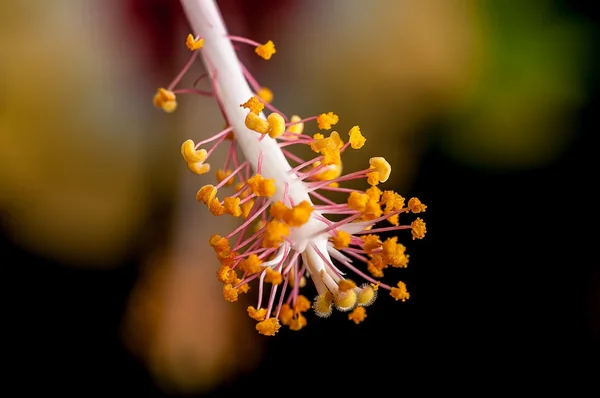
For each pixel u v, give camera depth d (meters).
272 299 0.15
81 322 0.20
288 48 0.19
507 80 0.19
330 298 0.14
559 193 0.20
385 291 0.20
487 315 0.20
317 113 0.19
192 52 0.19
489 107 0.19
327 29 0.19
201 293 0.20
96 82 0.19
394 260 0.14
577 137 0.19
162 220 0.20
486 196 0.20
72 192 0.19
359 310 0.15
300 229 0.14
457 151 0.19
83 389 0.20
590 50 0.18
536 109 0.19
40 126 0.19
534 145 0.19
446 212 0.20
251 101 0.15
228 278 0.14
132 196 0.19
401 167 0.19
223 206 0.14
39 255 0.19
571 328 0.20
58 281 0.20
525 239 0.20
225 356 0.20
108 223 0.19
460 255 0.20
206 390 0.20
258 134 0.15
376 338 0.20
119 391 0.20
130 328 0.20
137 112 0.19
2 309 0.20
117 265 0.20
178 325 0.20
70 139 0.19
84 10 0.19
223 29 0.16
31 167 0.19
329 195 0.19
